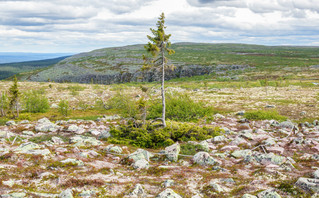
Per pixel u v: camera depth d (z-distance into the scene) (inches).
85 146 625.9
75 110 1875.0
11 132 839.1
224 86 3612.2
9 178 359.6
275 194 313.9
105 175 418.6
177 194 326.0
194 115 1277.1
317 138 701.9
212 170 465.7
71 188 344.5
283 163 462.3
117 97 1914.4
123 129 821.9
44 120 1168.8
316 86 3115.2
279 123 1026.7
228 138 768.3
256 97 2204.7
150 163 522.3
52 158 474.6
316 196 306.0
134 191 342.6
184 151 602.5
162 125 845.8
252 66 7696.9
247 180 388.2
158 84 852.6
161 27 788.6
